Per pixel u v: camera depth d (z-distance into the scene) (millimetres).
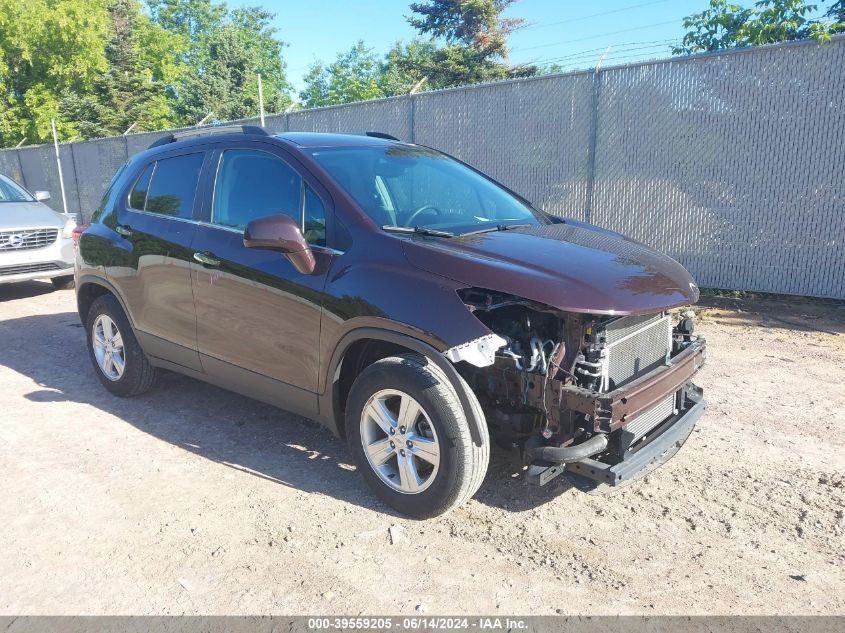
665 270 3502
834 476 3785
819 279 7562
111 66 32219
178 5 55469
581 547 3189
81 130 28500
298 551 3191
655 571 2998
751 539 3221
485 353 3014
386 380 3330
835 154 7230
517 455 3436
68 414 4961
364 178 3949
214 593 2898
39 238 9211
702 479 3797
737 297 8070
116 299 5078
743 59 7598
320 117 11672
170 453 4277
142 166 5086
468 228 3852
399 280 3291
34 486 3859
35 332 7422
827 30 7211
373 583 2949
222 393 5391
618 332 3152
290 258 3537
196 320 4348
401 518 3471
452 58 34969
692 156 8109
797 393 5055
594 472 3068
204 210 4395
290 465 4098
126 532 3373
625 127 8500
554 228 4051
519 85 9273
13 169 20312
